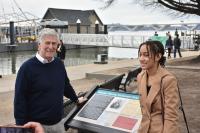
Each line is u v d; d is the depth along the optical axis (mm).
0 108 10938
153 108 3770
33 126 1976
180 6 30109
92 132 4656
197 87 13797
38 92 4160
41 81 4141
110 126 4648
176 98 3699
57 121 4328
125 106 4867
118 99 5031
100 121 4770
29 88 4160
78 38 68438
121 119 4699
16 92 4125
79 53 65625
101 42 62688
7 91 14570
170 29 71062
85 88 14984
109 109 4906
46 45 4117
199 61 25844
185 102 10586
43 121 4207
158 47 3791
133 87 12820
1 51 68625
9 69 39125
